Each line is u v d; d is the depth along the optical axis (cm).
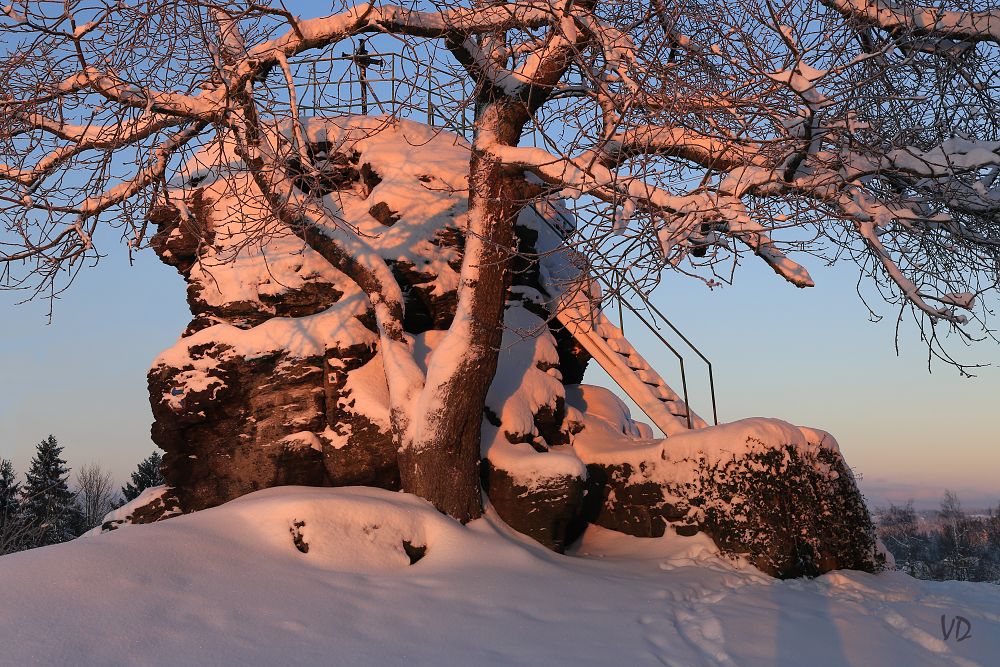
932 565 3853
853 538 1013
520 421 1070
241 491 1014
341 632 568
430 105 834
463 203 1183
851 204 722
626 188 667
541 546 942
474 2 824
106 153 830
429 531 823
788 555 953
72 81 838
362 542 760
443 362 918
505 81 915
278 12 839
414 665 520
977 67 826
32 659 454
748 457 988
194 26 810
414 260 1122
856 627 724
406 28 859
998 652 676
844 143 716
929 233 830
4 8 746
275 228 972
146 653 489
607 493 1096
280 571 673
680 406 1227
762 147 743
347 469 985
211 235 1152
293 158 1023
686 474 1024
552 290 1272
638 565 938
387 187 1169
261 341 1042
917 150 764
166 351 1085
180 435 1057
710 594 816
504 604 667
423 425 911
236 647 516
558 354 1340
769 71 677
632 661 558
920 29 771
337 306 1077
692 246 695
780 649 629
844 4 760
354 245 998
